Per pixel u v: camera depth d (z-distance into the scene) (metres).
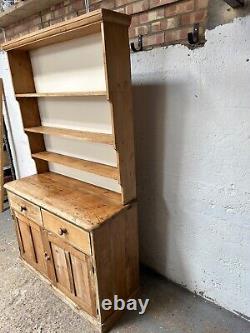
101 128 1.68
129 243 1.66
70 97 1.77
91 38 1.47
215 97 1.36
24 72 1.92
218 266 1.65
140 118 1.72
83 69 1.60
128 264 1.70
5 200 3.33
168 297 1.83
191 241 1.74
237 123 1.33
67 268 1.65
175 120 1.55
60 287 1.79
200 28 1.33
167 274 1.98
